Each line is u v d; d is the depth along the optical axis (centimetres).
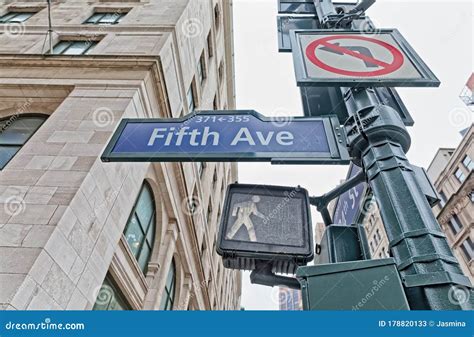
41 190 591
